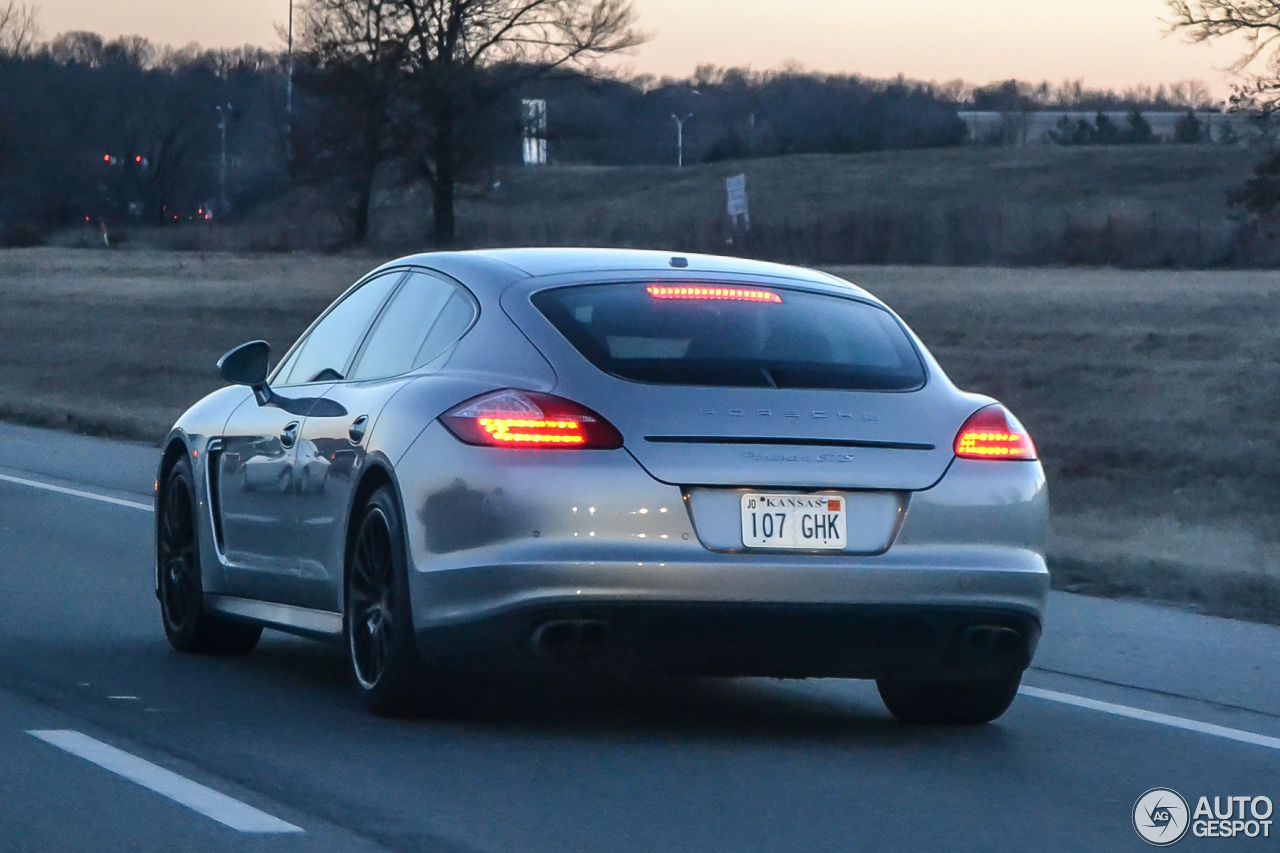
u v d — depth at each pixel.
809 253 101.12
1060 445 42.47
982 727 12.45
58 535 22.20
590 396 10.88
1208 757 11.69
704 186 190.75
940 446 11.22
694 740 11.63
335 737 11.30
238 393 14.34
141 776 10.16
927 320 64.69
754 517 10.76
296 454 12.80
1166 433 42.91
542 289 11.70
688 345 11.32
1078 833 9.64
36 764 10.40
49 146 192.38
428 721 11.82
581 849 8.95
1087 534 27.73
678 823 9.50
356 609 11.91
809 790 10.36
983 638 11.20
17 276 103.44
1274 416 43.94
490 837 9.11
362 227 136.38
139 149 199.00
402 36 121.88
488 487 10.72
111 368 60.56
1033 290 73.19
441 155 124.19
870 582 10.80
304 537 12.63
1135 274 82.00
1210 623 17.25
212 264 113.56
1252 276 78.88
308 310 82.19
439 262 12.77
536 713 12.28
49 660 13.95
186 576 14.52
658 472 10.68
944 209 161.75
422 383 11.62
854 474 10.93
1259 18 61.75
